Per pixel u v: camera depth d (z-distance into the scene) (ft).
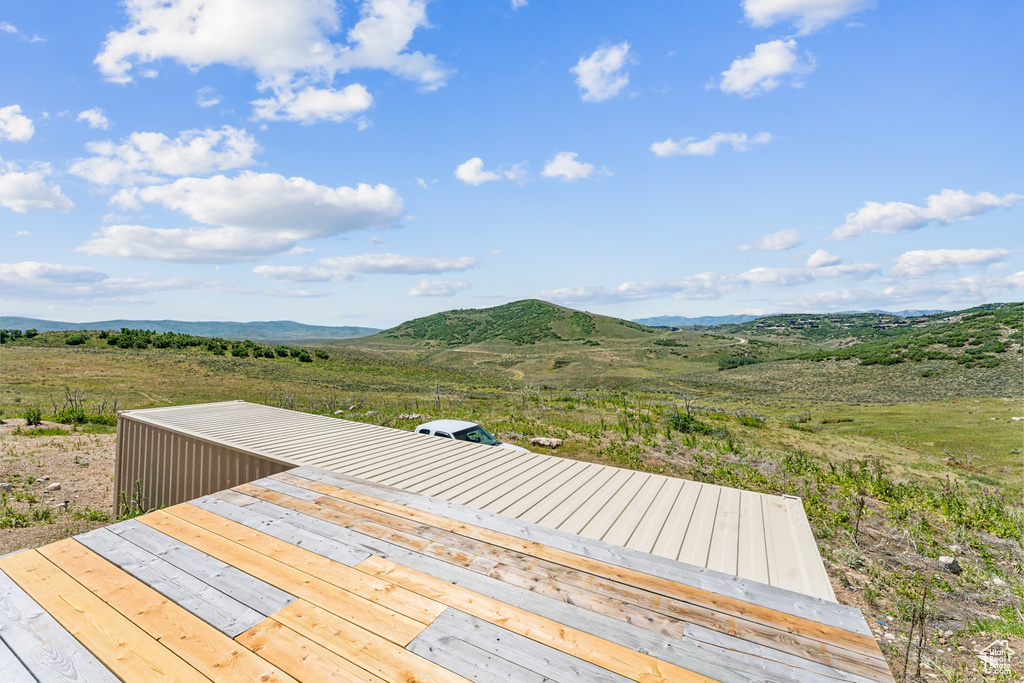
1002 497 38.55
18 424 61.52
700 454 51.03
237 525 14.37
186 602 10.23
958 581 24.71
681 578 12.13
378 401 102.68
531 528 14.96
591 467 22.82
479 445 26.40
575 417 70.03
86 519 30.68
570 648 9.18
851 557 26.43
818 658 9.08
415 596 10.81
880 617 21.11
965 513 35.73
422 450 24.86
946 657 17.92
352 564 12.19
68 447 50.72
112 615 9.68
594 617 10.25
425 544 13.50
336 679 8.15
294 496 17.10
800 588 12.19
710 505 18.20
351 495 17.39
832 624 10.27
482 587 11.30
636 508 17.60
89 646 8.73
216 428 29.27
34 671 8.06
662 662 8.86
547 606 10.60
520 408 79.46
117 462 33.50
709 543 14.80
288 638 9.17
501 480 20.20
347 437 27.55
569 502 17.93
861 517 34.12
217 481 26.03
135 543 12.94
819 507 35.63
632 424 64.28
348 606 10.31
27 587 10.61
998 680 16.02
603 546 13.91
